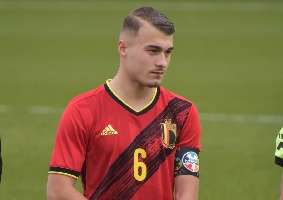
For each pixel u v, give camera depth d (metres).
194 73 48.22
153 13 12.80
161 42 12.67
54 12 75.00
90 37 62.97
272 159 28.16
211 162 27.80
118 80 13.18
